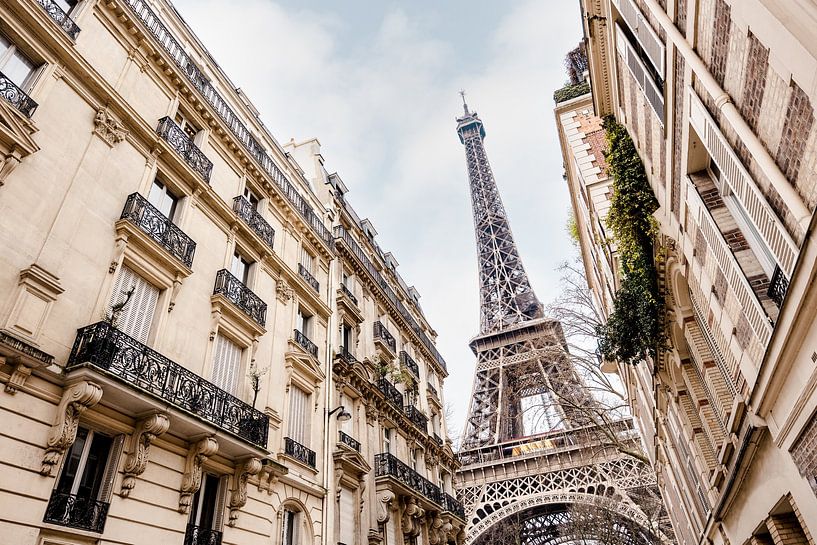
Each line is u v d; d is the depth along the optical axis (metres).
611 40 14.52
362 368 21.94
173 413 10.41
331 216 25.23
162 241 12.50
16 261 9.04
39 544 7.96
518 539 46.28
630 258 15.14
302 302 19.34
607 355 17.12
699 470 15.59
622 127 15.83
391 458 21.50
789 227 6.52
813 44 4.74
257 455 12.82
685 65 8.71
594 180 24.38
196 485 11.05
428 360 34.16
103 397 9.57
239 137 18.11
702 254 10.52
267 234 17.88
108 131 12.02
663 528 36.38
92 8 12.75
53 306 9.45
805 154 5.63
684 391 16.03
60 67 11.13
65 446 8.60
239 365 14.80
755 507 10.30
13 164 9.37
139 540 9.62
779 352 6.75
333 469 17.64
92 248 10.70
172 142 14.10
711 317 10.95
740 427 9.46
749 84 6.56
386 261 33.00
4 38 10.27
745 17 5.91
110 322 10.00
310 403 17.86
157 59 14.63
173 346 12.26
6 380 8.27
